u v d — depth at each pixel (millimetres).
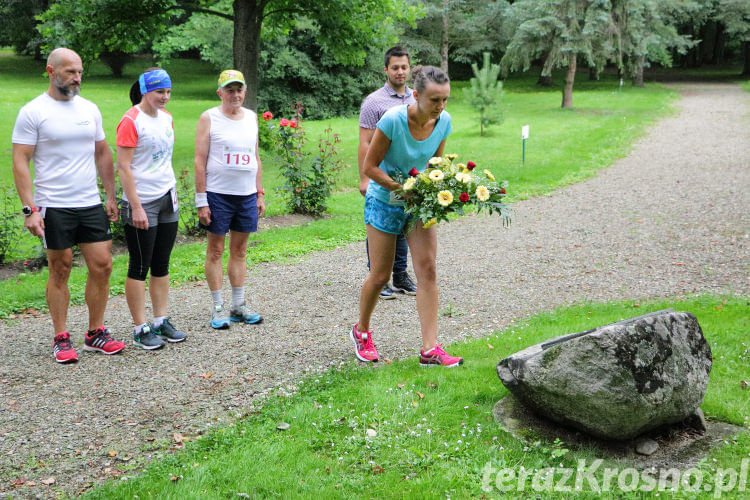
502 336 5055
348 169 15508
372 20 16719
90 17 15273
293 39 28984
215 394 4066
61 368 4480
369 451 3229
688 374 3174
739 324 5027
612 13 27938
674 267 7309
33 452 3338
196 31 29391
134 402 3943
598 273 7184
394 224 4176
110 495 2891
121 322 5555
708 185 12508
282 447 3287
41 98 4281
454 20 35781
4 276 7578
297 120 11094
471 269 7496
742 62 56312
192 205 9406
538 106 30469
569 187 13195
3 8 40969
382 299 6285
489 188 3893
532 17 29312
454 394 3789
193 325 5465
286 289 6676
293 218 10562
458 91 39062
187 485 2945
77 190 4398
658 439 3266
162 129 4754
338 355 4738
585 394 3047
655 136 19688
